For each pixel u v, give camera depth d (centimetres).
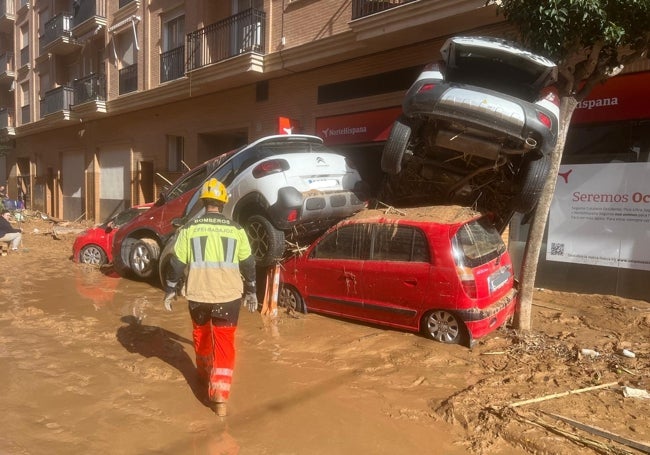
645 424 395
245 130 1482
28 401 418
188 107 1644
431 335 575
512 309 639
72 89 2266
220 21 1403
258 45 1295
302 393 448
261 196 670
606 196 816
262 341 576
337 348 554
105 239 1040
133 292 806
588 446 363
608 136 809
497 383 467
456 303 546
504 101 553
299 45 1174
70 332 596
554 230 873
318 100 1223
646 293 784
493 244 616
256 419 400
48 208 2659
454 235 555
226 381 406
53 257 1192
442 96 573
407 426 396
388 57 1078
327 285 646
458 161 667
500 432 382
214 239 417
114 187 2097
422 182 716
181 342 566
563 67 597
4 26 3059
